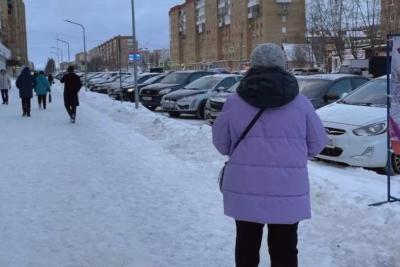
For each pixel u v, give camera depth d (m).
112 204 6.37
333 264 4.34
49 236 5.21
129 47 106.19
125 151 10.30
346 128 8.23
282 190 3.21
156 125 13.66
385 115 8.33
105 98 28.11
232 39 104.56
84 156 9.85
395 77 5.81
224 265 4.41
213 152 9.37
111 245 4.94
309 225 5.26
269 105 3.20
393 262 4.29
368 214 5.27
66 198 6.70
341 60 51.72
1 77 25.92
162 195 6.73
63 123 16.17
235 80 18.50
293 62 66.88
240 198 3.27
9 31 128.38
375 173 7.90
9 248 4.89
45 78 22.64
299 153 3.25
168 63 128.62
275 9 91.88
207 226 5.42
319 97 11.26
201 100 17.78
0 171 8.49
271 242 3.47
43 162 9.27
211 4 112.38
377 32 47.41
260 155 3.23
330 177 7.00
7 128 14.88
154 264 4.46
